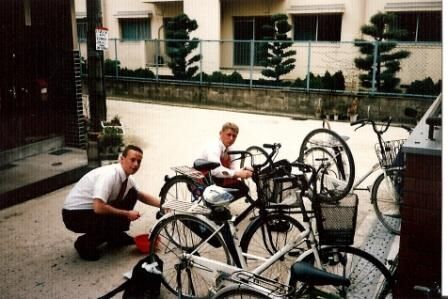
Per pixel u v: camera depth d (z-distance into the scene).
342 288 2.82
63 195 5.39
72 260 3.85
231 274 2.75
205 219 3.14
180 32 12.79
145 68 14.39
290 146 7.83
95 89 6.12
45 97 6.79
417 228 2.62
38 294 3.34
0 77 6.22
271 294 2.38
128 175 3.82
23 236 4.30
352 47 11.75
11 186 5.34
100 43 6.12
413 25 11.48
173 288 3.38
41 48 6.76
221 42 13.07
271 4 12.85
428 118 2.60
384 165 4.49
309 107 11.02
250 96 11.79
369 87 10.60
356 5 11.73
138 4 15.02
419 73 10.80
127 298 3.15
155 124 9.97
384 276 2.84
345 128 9.50
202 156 4.43
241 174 4.08
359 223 4.59
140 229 4.52
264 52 11.77
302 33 12.76
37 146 6.75
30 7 6.49
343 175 5.21
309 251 2.79
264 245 3.41
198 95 12.65
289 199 3.48
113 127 7.05
